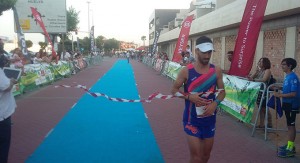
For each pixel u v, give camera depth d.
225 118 9.80
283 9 14.57
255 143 7.30
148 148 6.82
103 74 26.83
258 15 9.00
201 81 4.31
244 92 8.19
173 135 7.85
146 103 12.21
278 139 7.62
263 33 19.48
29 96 14.06
